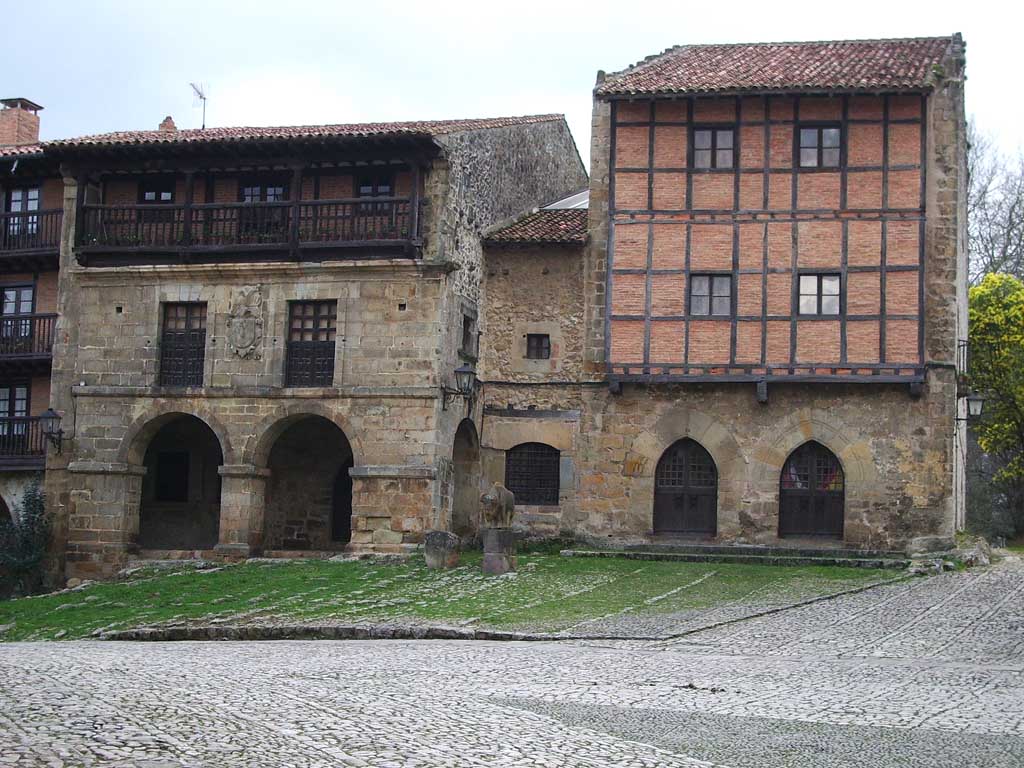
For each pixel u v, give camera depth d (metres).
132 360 33.28
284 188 33.69
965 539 32.56
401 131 30.92
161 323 33.31
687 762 10.32
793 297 31.27
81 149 32.66
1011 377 39.44
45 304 36.50
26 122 42.19
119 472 32.97
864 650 18.20
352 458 34.69
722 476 31.78
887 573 27.69
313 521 34.69
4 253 35.69
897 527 30.77
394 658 17.14
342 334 32.03
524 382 33.84
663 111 32.22
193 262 33.12
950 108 31.12
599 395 32.72
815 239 31.28
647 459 32.31
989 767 10.41
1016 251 49.44
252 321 32.53
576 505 33.06
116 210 33.97
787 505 31.66
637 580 26.58
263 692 12.91
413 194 31.62
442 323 31.55
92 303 33.66
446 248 31.95
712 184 31.89
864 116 31.36
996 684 14.95
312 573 28.39
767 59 33.81
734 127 31.91
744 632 20.02
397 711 11.98
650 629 20.22
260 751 9.89
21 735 10.09
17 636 23.39
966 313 35.12
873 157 31.27
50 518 33.50
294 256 32.28
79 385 33.47
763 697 13.76
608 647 18.52
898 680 15.23
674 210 31.98
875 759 10.63
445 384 31.62
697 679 15.12
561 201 40.66
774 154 31.64
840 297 31.08
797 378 31.03
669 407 32.28
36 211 35.03
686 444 32.34
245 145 31.86
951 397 30.70
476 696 13.34
